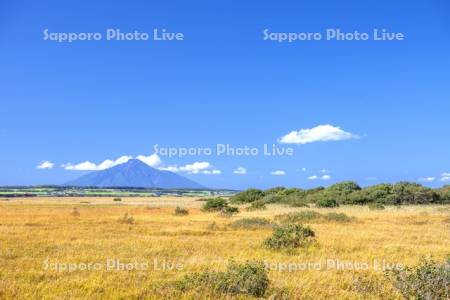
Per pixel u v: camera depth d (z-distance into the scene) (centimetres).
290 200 6419
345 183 6788
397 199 5841
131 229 2556
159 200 9744
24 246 1853
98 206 5953
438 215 3722
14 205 6059
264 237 2241
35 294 1120
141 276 1353
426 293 1102
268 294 1165
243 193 7531
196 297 1116
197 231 2456
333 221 3170
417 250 1858
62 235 2212
